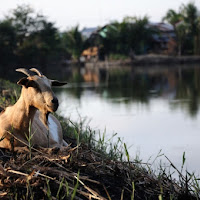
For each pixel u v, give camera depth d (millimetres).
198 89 23234
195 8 67938
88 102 17844
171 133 10898
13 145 5172
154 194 4754
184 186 5336
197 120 12859
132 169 5328
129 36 64062
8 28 55875
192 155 8383
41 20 59875
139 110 15336
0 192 4145
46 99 4828
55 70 55625
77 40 70750
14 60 56219
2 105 8297
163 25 75625
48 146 5410
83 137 7492
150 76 36188
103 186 4367
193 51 70438
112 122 12555
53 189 4289
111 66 63562
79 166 4828
